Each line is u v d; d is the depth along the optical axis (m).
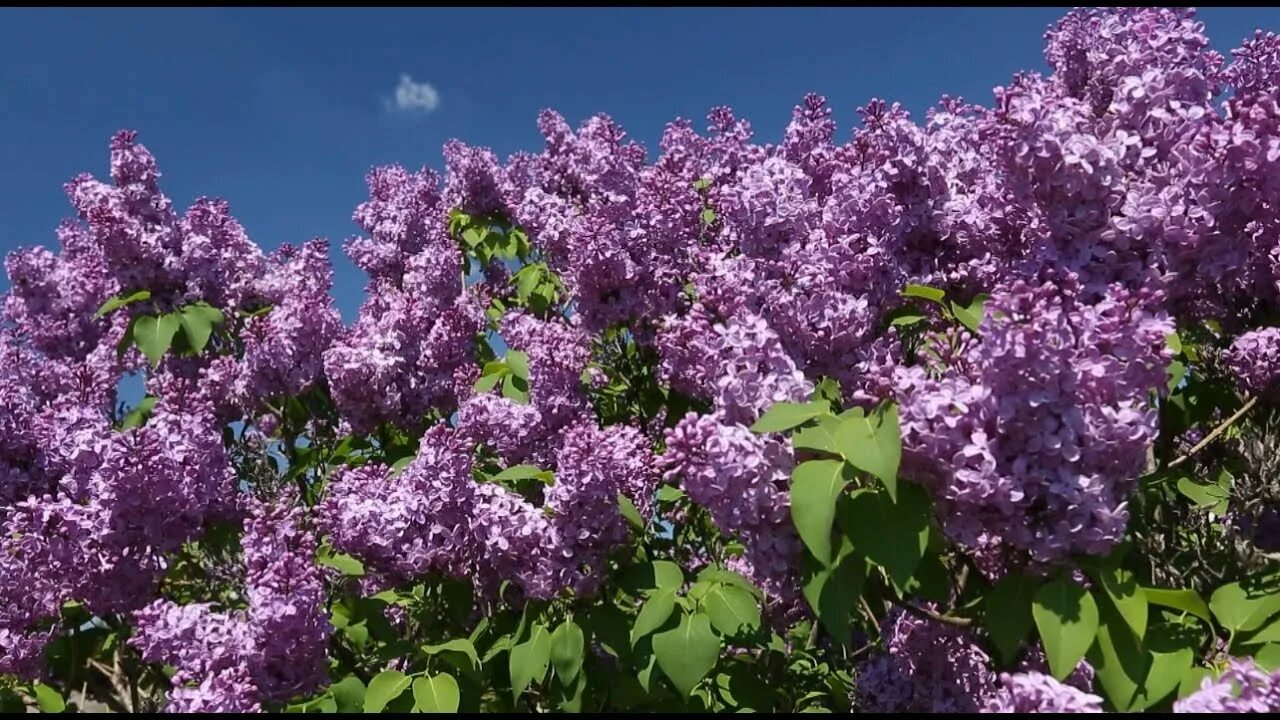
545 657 3.23
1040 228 3.19
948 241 3.71
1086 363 2.43
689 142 6.21
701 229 5.30
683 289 4.90
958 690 3.41
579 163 6.91
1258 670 2.44
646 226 4.87
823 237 3.71
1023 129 2.96
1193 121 3.09
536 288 6.20
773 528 2.74
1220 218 3.08
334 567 3.85
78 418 4.84
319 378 5.91
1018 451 2.48
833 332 3.43
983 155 4.04
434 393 5.46
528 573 3.28
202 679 3.35
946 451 2.47
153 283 5.98
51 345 7.70
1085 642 2.36
